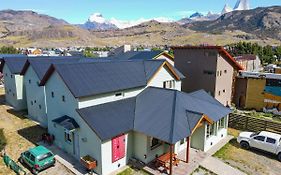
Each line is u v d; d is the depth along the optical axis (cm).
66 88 2191
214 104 2627
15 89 3725
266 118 3388
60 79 2252
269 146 2295
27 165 2105
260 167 2122
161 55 4412
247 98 3959
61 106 2309
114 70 2517
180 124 2017
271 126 2747
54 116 2455
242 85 4038
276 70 5472
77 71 2248
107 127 1977
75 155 2231
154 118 2122
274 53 11006
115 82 2369
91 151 2005
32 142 2578
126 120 2145
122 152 2078
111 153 1984
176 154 2170
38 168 1959
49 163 2034
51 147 2450
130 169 2055
